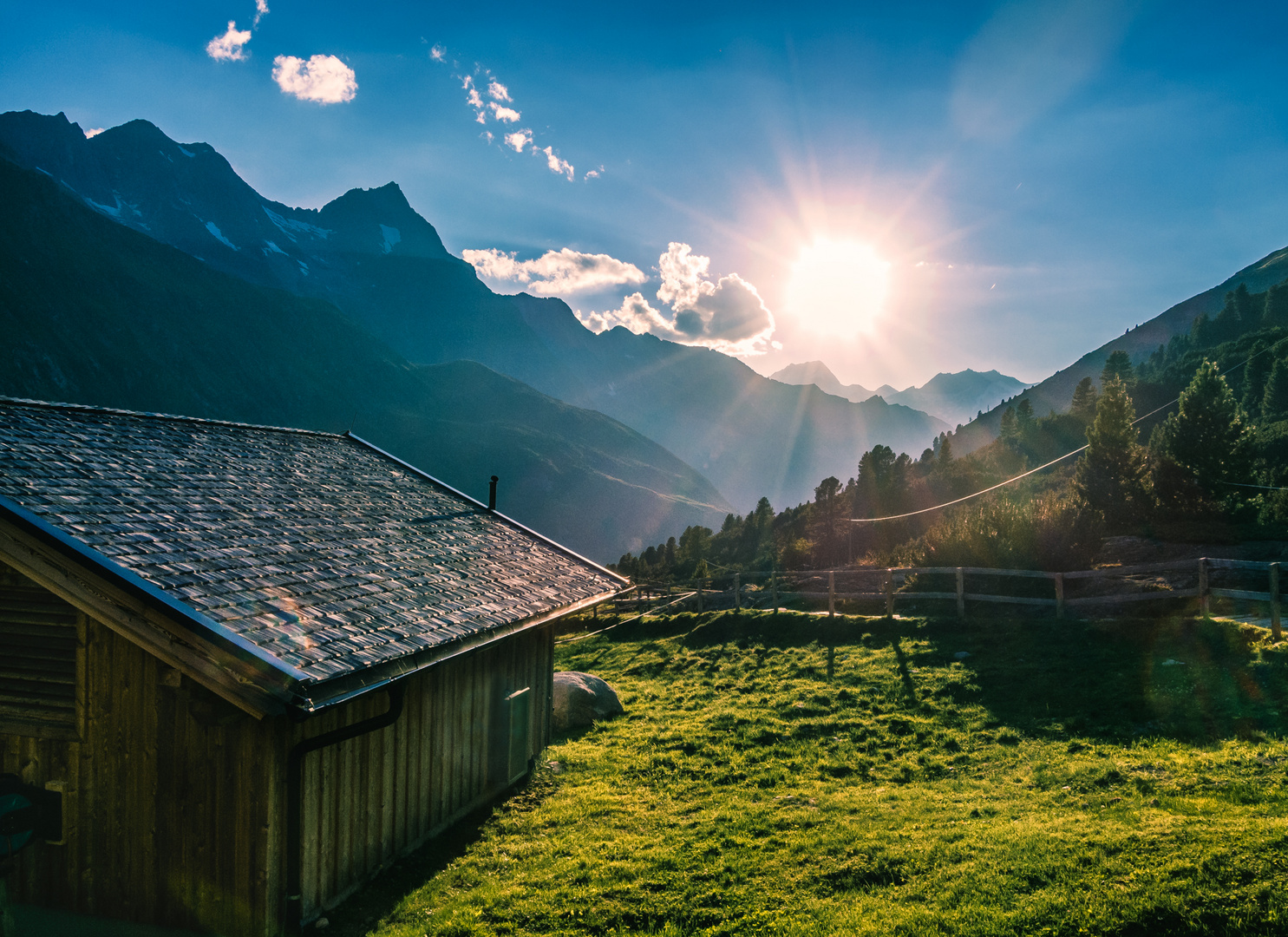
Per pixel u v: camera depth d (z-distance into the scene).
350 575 10.01
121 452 10.41
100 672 8.02
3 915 7.78
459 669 11.41
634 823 10.52
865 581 27.41
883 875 7.99
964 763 11.91
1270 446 41.44
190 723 7.76
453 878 9.20
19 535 7.36
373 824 9.22
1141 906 6.37
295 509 11.38
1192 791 9.15
